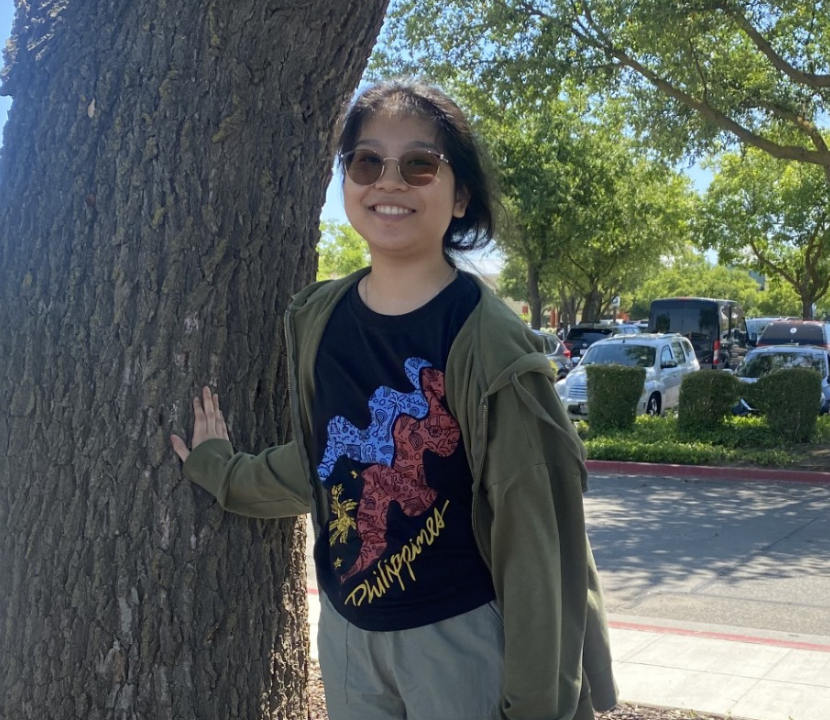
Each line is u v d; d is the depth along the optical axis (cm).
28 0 272
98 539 262
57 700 262
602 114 1994
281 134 281
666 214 3575
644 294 7681
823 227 3378
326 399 220
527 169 3078
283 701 293
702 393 1388
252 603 280
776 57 1391
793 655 492
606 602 644
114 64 262
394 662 207
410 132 219
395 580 206
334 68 288
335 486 217
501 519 197
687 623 589
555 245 3359
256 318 280
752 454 1245
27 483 265
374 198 217
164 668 265
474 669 204
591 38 1495
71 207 263
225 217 272
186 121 265
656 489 1121
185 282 266
